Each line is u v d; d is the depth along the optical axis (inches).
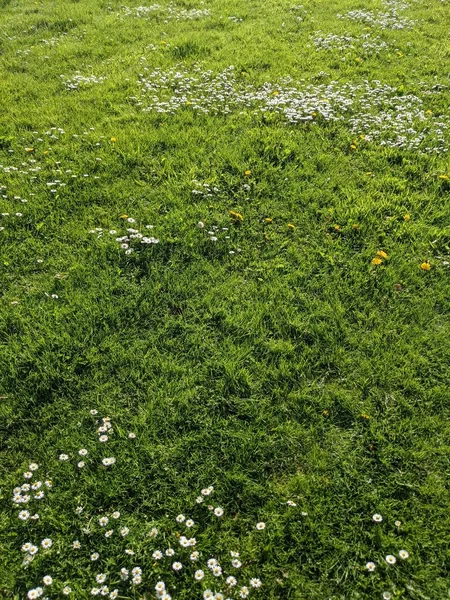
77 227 196.7
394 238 195.9
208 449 133.2
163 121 264.2
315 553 114.9
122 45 353.7
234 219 200.4
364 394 145.6
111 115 270.8
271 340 158.1
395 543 115.2
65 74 315.6
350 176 227.1
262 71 314.0
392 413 141.1
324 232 197.8
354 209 204.4
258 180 223.1
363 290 174.6
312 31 375.6
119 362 151.2
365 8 424.2
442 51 347.9
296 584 110.0
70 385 146.1
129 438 133.8
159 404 141.6
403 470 129.3
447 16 414.3
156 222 197.6
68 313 164.2
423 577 110.5
